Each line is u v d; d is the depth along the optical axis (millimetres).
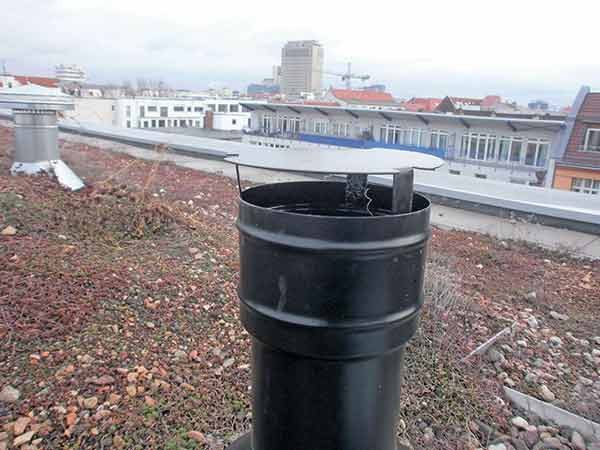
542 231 4621
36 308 2646
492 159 17500
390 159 1146
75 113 18359
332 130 21688
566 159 16047
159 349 2535
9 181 4508
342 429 1048
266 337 1031
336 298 947
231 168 7367
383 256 953
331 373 1015
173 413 2111
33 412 2014
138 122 39281
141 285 3059
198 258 3625
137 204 4285
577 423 2180
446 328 2887
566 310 3246
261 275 1014
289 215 944
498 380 2498
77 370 2275
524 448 2068
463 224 4887
